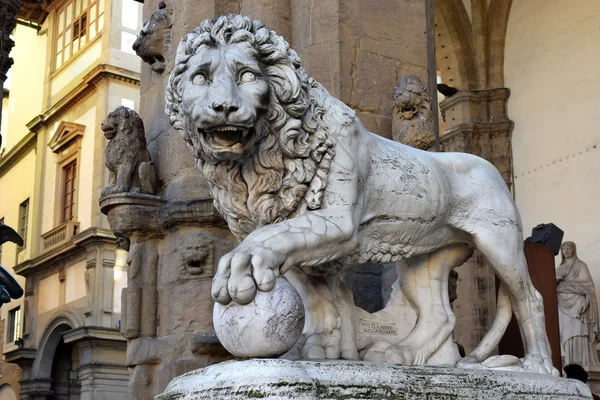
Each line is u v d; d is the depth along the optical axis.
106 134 3.65
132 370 3.48
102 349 16.28
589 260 9.66
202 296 3.30
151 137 3.81
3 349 20.73
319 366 1.71
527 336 2.34
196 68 1.84
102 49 17.84
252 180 1.94
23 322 19.27
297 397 1.59
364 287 2.90
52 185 19.11
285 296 1.72
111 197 3.52
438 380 1.86
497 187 2.35
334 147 1.97
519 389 2.01
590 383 8.61
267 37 1.89
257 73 1.84
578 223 9.90
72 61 19.14
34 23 21.28
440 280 2.36
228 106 1.75
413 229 2.19
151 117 3.86
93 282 16.47
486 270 10.23
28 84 21.50
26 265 19.09
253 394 1.58
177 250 3.39
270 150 1.92
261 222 1.96
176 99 1.93
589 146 9.94
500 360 2.25
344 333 2.13
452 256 2.38
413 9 3.60
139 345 3.42
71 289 17.56
